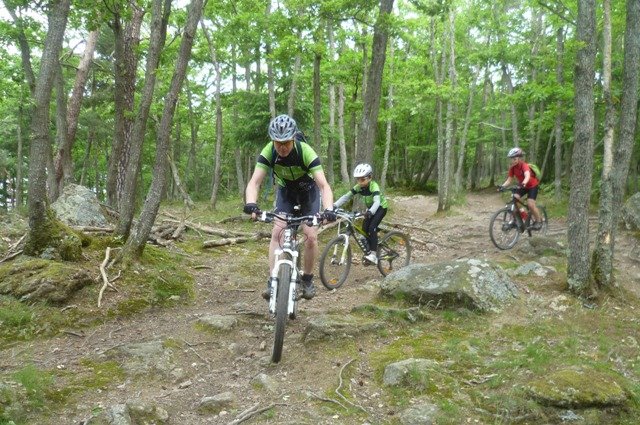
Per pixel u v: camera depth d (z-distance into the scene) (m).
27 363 4.20
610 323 5.18
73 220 8.89
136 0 9.44
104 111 21.92
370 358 4.33
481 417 3.42
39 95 5.81
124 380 4.00
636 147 15.93
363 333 4.79
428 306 5.53
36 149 5.89
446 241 11.19
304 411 3.47
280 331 4.11
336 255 6.99
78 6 8.85
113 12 9.37
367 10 10.45
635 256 8.41
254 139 20.45
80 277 5.66
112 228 8.48
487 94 30.86
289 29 11.32
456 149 32.62
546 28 19.38
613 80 14.95
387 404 3.62
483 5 19.62
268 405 3.55
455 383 3.81
